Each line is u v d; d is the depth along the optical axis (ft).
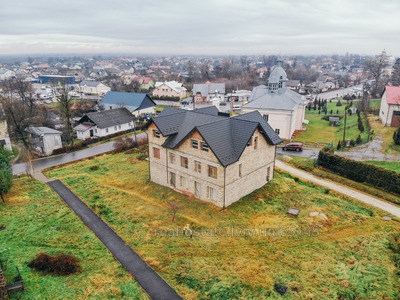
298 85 504.02
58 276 83.20
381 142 183.62
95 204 123.65
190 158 123.13
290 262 87.81
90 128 236.84
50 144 206.28
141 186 139.33
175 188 133.49
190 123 134.31
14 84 428.15
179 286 79.56
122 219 112.06
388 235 100.17
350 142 182.29
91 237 101.50
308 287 78.33
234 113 316.81
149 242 98.48
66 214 116.47
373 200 123.85
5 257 90.94
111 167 165.68
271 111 210.59
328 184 138.92
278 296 75.46
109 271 85.30
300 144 185.78
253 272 83.51
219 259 89.45
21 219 112.88
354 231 102.99
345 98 396.16
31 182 147.02
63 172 160.86
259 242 97.66
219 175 114.21
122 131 248.11
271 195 128.67
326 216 111.45
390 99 215.92
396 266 86.38
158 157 138.00
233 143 119.85
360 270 84.48
